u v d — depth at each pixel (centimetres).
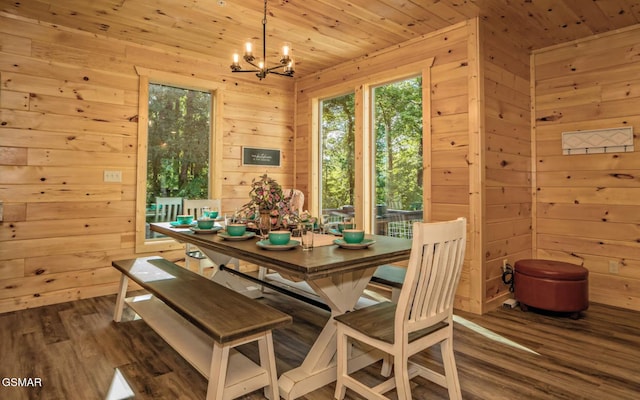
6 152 311
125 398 181
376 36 355
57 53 335
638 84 321
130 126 375
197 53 406
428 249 155
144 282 229
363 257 176
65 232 339
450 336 177
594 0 281
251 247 202
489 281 319
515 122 356
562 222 363
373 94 414
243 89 459
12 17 314
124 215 371
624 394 188
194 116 430
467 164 315
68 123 341
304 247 193
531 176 381
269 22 328
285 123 498
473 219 310
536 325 283
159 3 295
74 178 344
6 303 310
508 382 199
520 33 340
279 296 356
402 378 153
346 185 444
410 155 373
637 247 321
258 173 472
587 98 347
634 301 322
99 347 238
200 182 434
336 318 183
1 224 309
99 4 296
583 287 293
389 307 198
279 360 224
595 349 240
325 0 286
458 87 322
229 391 169
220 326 159
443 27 332
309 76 481
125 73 372
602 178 340
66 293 338
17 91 316
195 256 389
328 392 191
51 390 187
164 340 230
